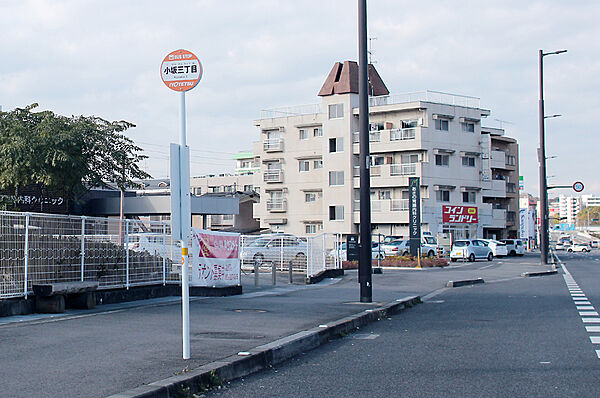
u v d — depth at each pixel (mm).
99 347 8562
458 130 61156
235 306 14266
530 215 85750
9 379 6582
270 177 65062
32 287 11984
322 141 62188
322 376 7688
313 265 24531
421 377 7574
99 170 18188
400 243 45250
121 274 14711
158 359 7723
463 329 11836
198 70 7941
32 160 15914
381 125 61188
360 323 12438
